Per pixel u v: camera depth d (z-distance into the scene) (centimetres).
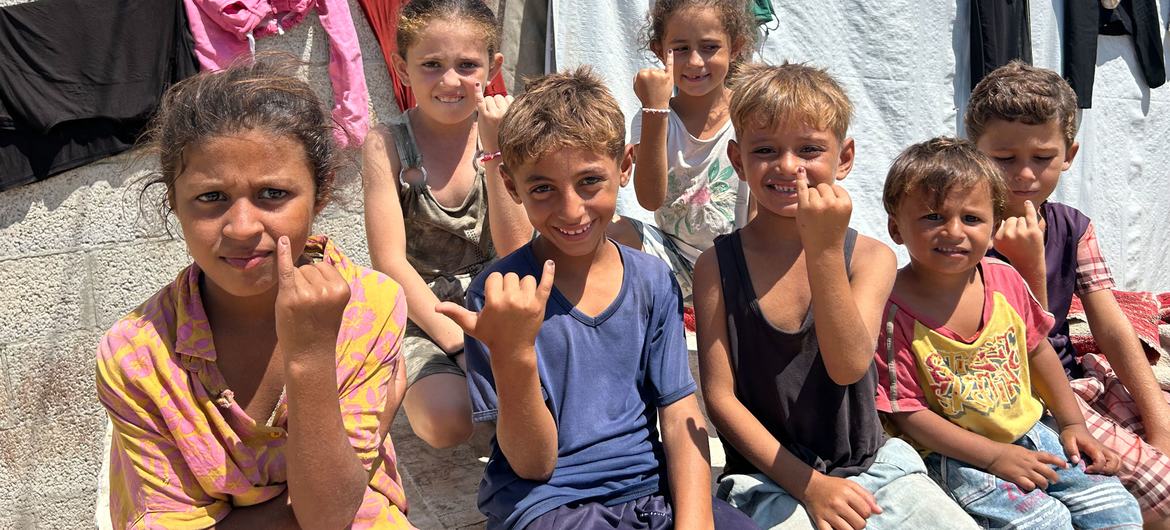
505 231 252
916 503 205
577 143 192
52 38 316
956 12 480
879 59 471
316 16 372
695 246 312
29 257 338
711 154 309
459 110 266
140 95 331
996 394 231
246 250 153
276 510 166
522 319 167
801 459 214
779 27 454
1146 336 305
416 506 230
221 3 336
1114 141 534
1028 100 266
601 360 200
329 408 149
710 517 189
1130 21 522
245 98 155
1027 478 222
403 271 252
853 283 214
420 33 262
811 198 188
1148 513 246
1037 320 245
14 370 342
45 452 353
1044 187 274
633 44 425
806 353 212
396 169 268
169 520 158
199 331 161
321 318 145
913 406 233
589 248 201
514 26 414
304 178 160
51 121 318
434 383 232
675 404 203
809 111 210
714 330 218
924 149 234
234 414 161
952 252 226
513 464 187
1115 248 542
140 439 159
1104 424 255
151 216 354
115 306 356
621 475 194
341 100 374
